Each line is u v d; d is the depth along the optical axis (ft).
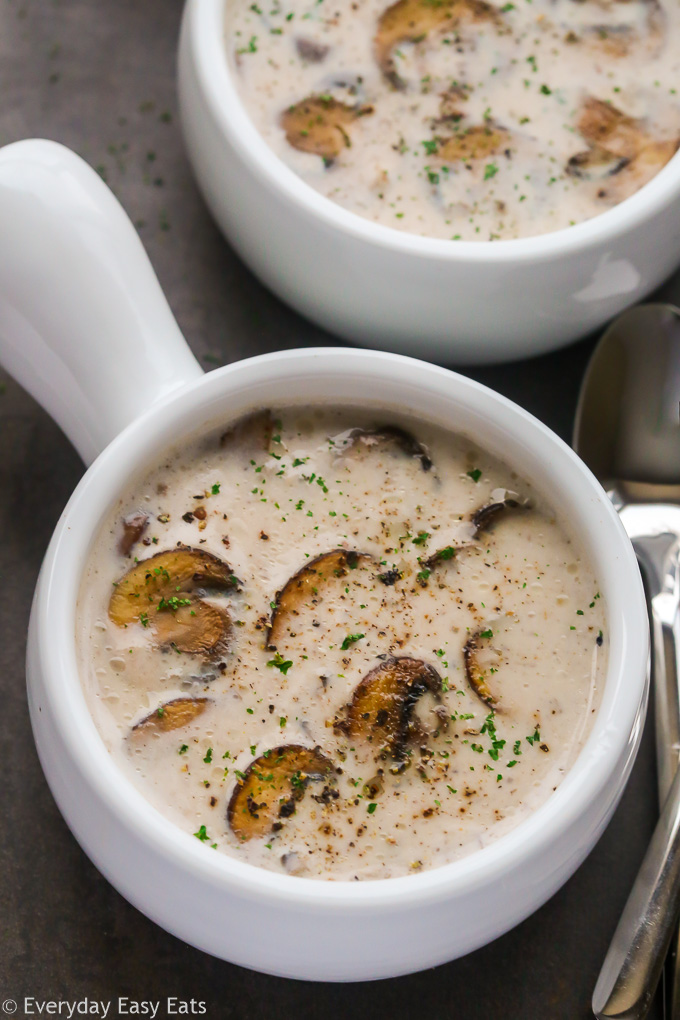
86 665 1.43
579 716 1.43
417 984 1.53
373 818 1.39
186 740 1.41
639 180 1.67
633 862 1.59
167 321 1.55
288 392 1.51
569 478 1.47
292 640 1.45
